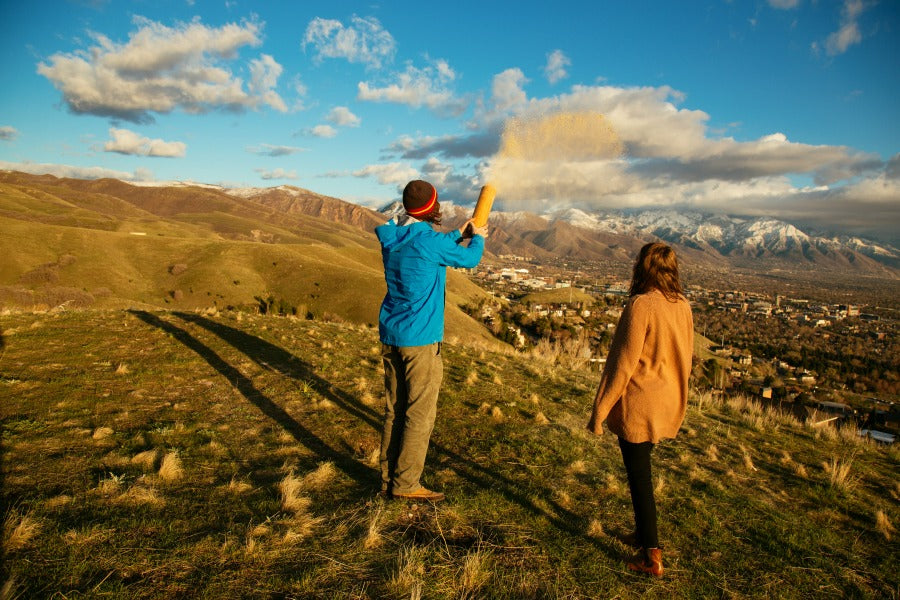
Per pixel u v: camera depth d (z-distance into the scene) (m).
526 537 2.93
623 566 2.73
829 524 3.63
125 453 3.58
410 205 3.19
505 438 4.68
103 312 9.00
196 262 85.94
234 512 2.89
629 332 2.68
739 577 2.77
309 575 2.34
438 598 2.29
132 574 2.22
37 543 2.36
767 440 5.79
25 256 76.12
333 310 69.81
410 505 3.16
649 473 2.75
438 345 3.19
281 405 5.07
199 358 6.41
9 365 5.35
